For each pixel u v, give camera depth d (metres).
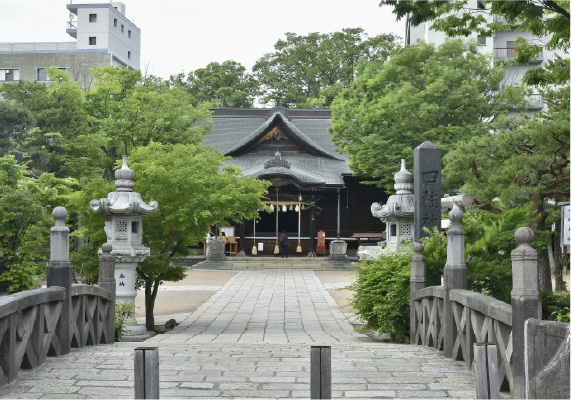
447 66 26.41
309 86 64.19
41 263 21.70
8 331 6.76
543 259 12.09
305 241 44.22
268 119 46.44
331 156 46.75
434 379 7.09
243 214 17.62
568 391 5.15
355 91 31.55
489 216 12.47
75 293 9.28
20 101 35.59
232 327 17.20
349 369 7.67
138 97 30.47
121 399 6.05
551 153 13.20
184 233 17.08
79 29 63.69
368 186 46.06
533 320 5.56
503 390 6.61
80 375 7.18
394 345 11.11
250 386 6.64
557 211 16.19
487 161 13.48
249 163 45.84
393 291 12.48
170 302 23.47
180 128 31.98
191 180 16.17
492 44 41.09
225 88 62.88
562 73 11.05
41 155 31.41
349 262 40.19
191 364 7.89
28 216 20.69
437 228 13.73
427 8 10.72
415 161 14.29
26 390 6.44
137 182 16.47
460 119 27.27
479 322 7.41
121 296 14.27
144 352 4.26
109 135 30.64
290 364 7.90
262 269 39.00
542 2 9.71
